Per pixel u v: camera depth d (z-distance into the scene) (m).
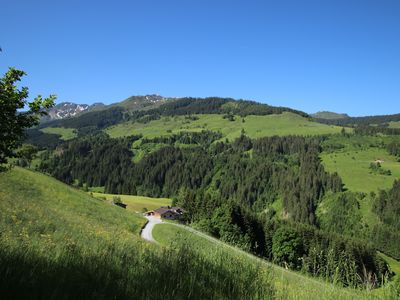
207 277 5.44
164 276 5.00
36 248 5.53
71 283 4.04
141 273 5.04
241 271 5.79
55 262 4.71
